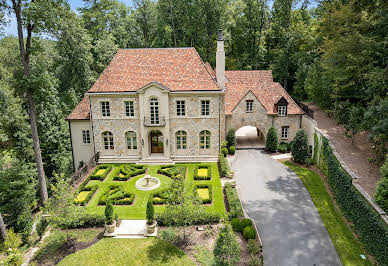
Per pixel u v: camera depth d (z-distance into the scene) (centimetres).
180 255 1973
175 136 3547
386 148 2744
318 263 1895
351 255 1962
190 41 6394
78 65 4581
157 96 3356
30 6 2423
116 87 3434
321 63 4194
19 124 4088
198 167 3369
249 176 3225
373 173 2477
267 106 4075
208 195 2725
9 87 4212
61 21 2816
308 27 6034
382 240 1805
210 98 3400
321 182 3033
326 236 2173
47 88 2894
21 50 2633
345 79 3681
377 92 2919
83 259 1973
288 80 6319
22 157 4012
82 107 3744
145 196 2767
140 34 6725
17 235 2781
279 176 3216
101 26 5422
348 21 3559
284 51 6006
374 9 3500
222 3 5756
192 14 5828
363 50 3175
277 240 2134
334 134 3466
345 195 2430
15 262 1961
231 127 4078
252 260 1820
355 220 2209
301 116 4038
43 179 2923
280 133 4072
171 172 3209
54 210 2023
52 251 2073
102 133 3584
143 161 3531
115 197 2677
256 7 6081
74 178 3016
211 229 2236
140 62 3603
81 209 2148
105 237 2195
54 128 4134
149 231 2200
